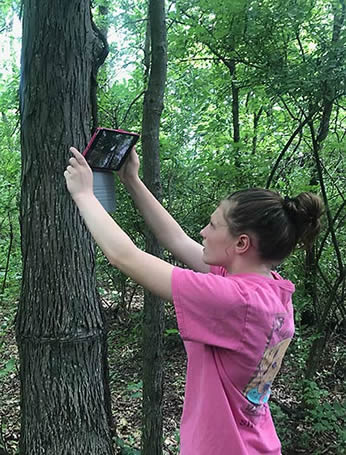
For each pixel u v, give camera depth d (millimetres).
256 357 1123
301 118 3812
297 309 3895
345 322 4449
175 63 4707
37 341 2090
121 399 4223
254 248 1182
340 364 4496
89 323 2146
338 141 4016
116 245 1102
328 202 4094
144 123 2264
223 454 1124
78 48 1957
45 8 1882
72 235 2066
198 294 1068
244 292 1096
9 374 4320
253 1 3389
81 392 2137
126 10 4824
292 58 3703
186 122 4902
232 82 4148
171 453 3271
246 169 4258
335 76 3082
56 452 2115
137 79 4906
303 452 3299
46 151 1974
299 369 4043
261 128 4840
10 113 4836
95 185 1367
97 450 2191
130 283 6289
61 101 1948
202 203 4598
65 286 2070
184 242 1560
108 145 1336
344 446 3137
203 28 3748
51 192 2006
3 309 4762
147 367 2436
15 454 2914
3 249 5375
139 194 1535
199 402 1169
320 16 3646
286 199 1231
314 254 4000
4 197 4785
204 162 4469
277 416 3361
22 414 2215
